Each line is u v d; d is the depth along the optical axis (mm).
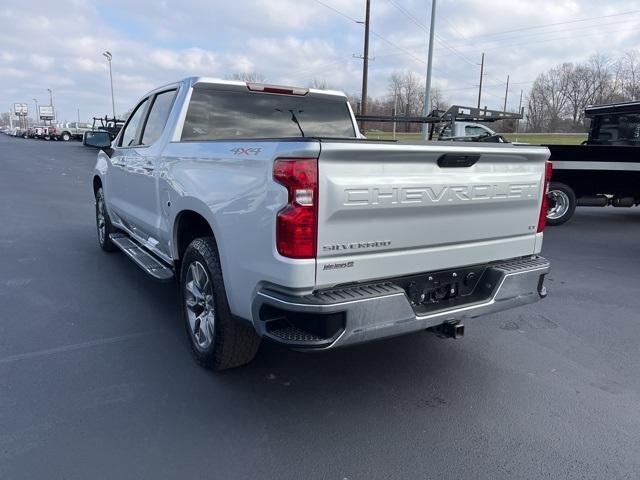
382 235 3006
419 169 3078
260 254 2945
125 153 5648
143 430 3039
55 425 3061
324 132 5277
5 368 3740
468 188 3326
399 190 2986
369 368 3922
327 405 3377
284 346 2857
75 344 4180
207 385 3578
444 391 3604
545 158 3775
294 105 5082
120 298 5297
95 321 4672
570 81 70562
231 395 3461
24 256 6941
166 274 4488
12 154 30969
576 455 2916
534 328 4844
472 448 2961
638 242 8984
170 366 3834
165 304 5145
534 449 2965
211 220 3375
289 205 2746
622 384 3770
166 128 4586
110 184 6391
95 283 5785
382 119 10086
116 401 3342
